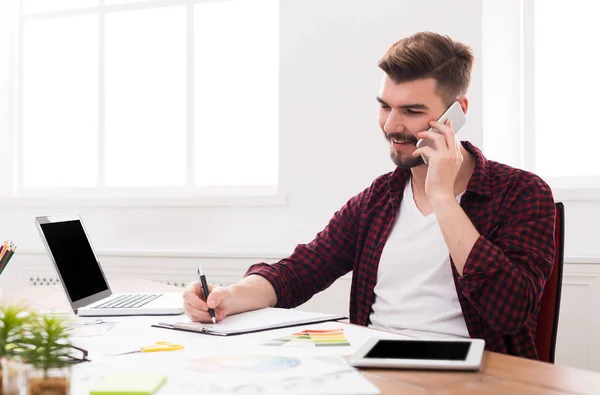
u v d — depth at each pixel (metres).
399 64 1.47
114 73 3.29
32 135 3.42
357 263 1.65
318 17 2.80
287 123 2.85
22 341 0.81
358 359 0.96
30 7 3.41
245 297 1.44
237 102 3.15
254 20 3.12
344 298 2.68
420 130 1.48
